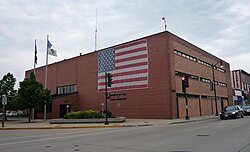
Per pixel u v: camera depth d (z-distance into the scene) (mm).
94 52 44562
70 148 10664
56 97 44219
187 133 15180
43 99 35969
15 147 11414
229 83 57188
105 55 42281
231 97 57125
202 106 42156
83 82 46031
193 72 40562
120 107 38406
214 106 46969
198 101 41000
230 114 30125
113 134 16359
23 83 35125
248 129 16375
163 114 33156
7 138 15523
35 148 10930
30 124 29406
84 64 46406
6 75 41781
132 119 33688
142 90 35938
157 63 34781
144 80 35906
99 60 43281
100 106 41906
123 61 39094
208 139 12156
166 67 33719
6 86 41094
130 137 14094
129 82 37719
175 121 27844
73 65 48906
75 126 24422
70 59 49781
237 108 31391
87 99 44656
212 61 49125
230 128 17625
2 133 19406
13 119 45250
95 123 28281
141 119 33469
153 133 15898
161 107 33500
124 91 38250
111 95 40094
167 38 34281
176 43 36406
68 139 14102
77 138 14531
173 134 14875
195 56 42094
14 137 16062
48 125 26922
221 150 9164
